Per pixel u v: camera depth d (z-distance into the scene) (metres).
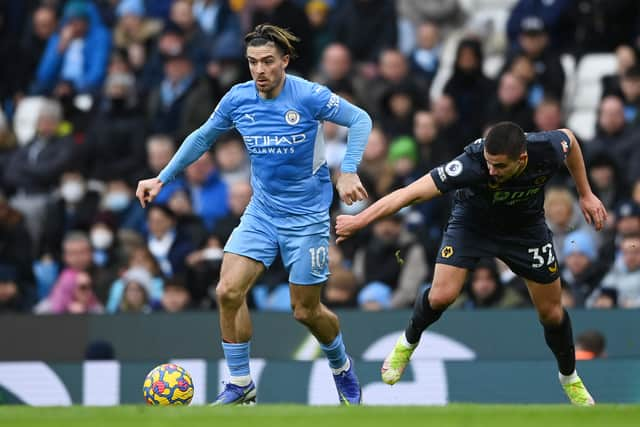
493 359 33.88
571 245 37.41
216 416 19.50
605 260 37.47
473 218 25.36
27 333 36.53
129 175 46.91
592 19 49.25
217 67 48.34
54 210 45.47
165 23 51.41
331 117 25.58
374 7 50.53
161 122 48.25
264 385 33.47
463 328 35.06
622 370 32.41
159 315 36.16
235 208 40.59
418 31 50.09
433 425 18.53
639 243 36.97
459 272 25.47
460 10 51.75
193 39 51.28
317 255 26.09
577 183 25.94
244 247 25.88
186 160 26.38
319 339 27.12
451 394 33.09
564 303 36.84
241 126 25.78
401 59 47.16
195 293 38.50
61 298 40.91
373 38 50.41
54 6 55.97
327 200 26.30
